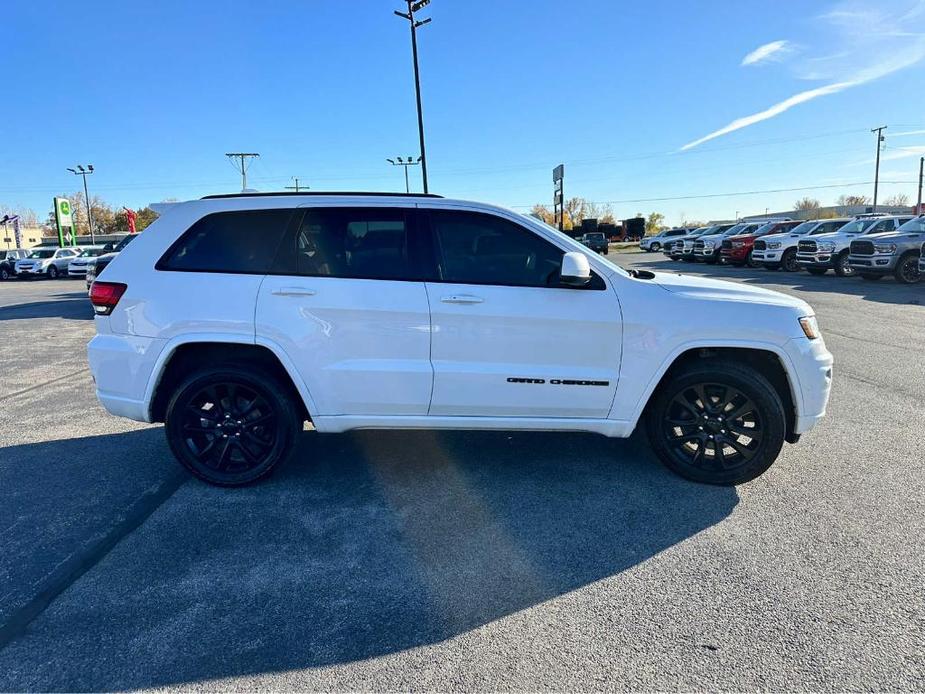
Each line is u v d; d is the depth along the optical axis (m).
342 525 3.26
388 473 3.95
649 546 3.02
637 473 3.91
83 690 2.09
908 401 5.43
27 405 5.73
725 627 2.39
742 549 2.97
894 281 16.23
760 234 23.66
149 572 2.82
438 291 3.51
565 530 3.19
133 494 3.67
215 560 2.92
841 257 17.30
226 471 3.74
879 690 2.05
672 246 29.62
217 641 2.34
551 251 3.59
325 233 3.60
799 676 2.12
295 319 3.52
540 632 2.38
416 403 3.59
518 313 3.50
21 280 28.41
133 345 3.60
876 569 2.78
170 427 3.65
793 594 2.60
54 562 2.91
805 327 3.57
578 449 4.34
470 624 2.44
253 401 3.68
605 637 2.35
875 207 58.00
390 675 2.16
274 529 3.22
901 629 2.37
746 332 3.50
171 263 3.62
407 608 2.54
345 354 3.54
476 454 4.26
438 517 3.35
